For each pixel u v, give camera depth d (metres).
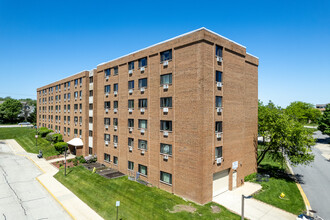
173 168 21.69
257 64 28.44
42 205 19.73
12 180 26.50
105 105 33.09
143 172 25.69
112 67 31.42
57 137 46.25
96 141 36.94
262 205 19.28
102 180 25.80
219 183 22.02
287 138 26.14
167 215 17.20
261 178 26.89
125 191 22.25
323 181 26.91
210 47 20.03
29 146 47.50
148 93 24.80
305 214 17.58
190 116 20.05
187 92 20.34
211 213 17.52
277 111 28.33
